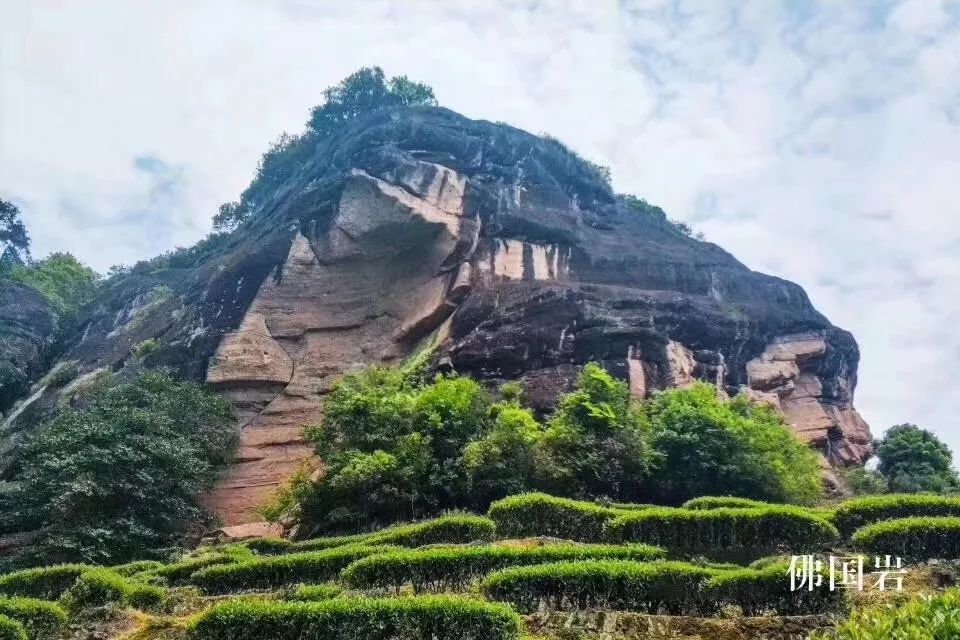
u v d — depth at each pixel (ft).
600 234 122.52
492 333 94.84
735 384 99.25
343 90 184.44
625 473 67.51
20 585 43.80
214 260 146.82
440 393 76.38
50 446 78.79
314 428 79.46
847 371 114.42
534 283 101.76
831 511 50.11
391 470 67.51
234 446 97.91
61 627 35.37
